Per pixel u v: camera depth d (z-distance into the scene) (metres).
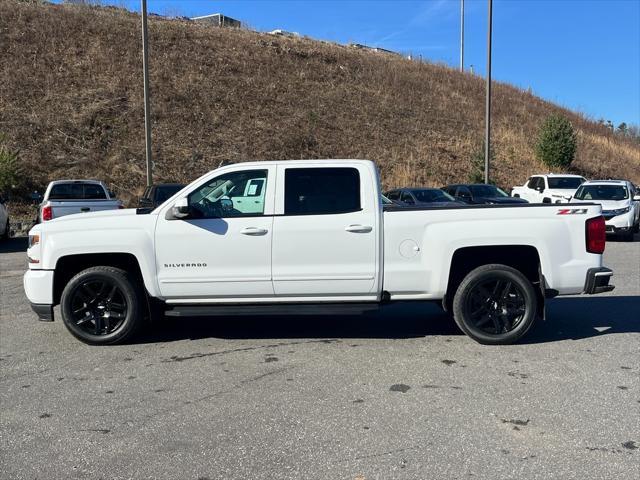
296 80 34.88
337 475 3.41
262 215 5.97
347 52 42.47
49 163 22.05
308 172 6.04
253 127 28.75
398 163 29.52
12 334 6.68
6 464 3.60
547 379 5.02
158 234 5.96
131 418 4.28
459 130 35.03
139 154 24.11
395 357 5.70
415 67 43.84
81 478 3.42
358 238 5.92
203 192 6.09
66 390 4.88
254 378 5.12
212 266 5.96
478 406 4.43
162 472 3.48
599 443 3.80
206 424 4.16
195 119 27.66
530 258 6.24
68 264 6.30
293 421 4.19
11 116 23.72
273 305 6.08
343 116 32.75
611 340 6.24
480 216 5.95
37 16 31.36
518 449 3.72
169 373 5.29
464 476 3.39
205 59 33.22
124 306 6.14
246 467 3.52
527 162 33.31
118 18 34.50
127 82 28.41
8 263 12.66
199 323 7.20
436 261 5.94
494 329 6.07
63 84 26.80
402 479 3.36
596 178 35.09
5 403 4.59
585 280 6.00
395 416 4.26
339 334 6.61
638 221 18.84
